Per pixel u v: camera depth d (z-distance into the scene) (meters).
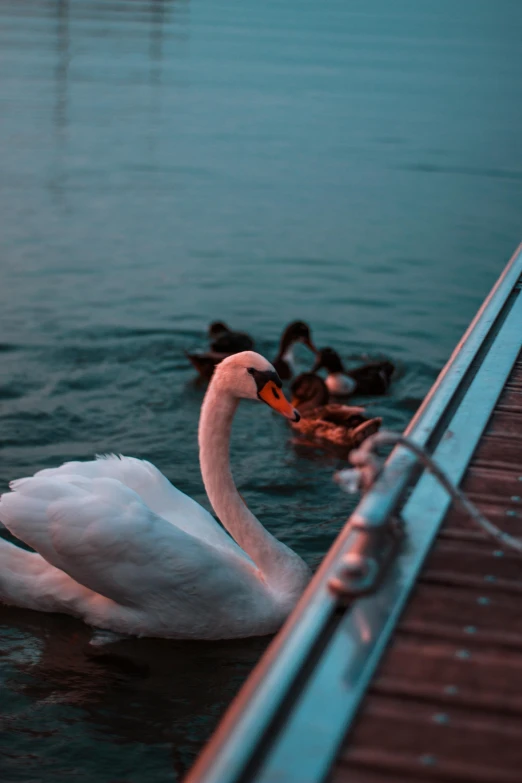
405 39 77.44
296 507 8.95
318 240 19.55
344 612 3.45
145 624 6.68
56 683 6.20
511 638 3.41
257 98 38.88
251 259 18.05
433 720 3.01
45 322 13.91
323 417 10.73
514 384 6.12
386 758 2.85
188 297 15.63
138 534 6.52
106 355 12.74
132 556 6.51
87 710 5.93
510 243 19.95
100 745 5.59
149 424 10.69
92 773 5.35
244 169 26.02
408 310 15.53
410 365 13.16
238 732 2.76
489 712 3.05
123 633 6.77
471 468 4.80
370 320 15.00
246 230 20.08
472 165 28.14
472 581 3.76
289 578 6.94
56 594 6.89
